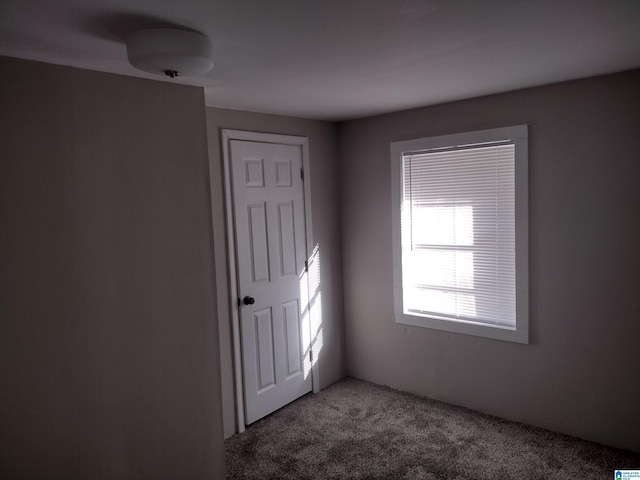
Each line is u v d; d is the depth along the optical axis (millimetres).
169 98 2324
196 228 2436
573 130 2861
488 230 3291
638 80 2621
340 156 4113
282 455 2971
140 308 2219
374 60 2168
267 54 2016
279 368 3631
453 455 2889
